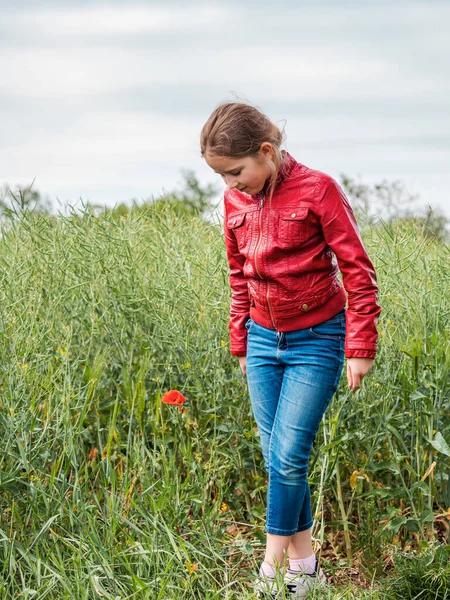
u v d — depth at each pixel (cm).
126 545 283
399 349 340
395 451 319
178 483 304
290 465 273
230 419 353
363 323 265
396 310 362
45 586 262
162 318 376
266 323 282
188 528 301
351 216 267
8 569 271
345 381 337
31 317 348
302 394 273
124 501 300
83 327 384
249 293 290
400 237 388
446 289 367
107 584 271
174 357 373
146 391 359
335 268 278
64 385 308
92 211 407
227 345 365
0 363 322
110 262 389
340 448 311
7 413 295
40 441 299
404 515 332
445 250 392
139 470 314
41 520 280
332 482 338
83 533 283
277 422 278
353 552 325
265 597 271
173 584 270
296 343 276
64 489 288
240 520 352
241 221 278
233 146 256
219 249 397
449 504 327
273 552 278
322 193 262
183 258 395
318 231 268
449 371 331
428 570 289
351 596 276
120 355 379
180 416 347
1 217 410
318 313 273
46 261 385
